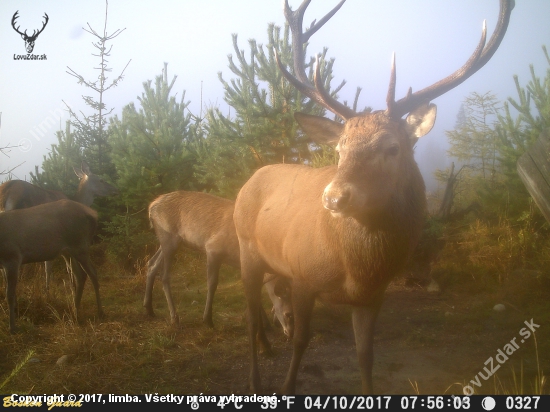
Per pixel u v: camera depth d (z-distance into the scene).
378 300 2.67
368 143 2.34
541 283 4.93
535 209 6.04
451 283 5.46
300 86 2.87
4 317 4.49
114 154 8.08
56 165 8.91
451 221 6.59
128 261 7.14
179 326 4.55
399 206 2.44
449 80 2.67
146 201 7.58
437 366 3.43
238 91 7.07
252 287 3.57
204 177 7.51
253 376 3.22
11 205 6.05
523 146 6.48
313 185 3.06
